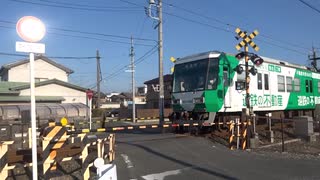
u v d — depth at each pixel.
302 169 11.27
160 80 26.69
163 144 16.56
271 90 22.20
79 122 30.19
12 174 10.38
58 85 46.22
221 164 12.10
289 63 25.09
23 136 16.42
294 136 19.59
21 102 42.06
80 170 10.79
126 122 44.47
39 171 10.52
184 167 11.63
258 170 11.11
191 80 19.36
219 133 18.50
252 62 18.92
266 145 16.66
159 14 26.89
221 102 18.28
